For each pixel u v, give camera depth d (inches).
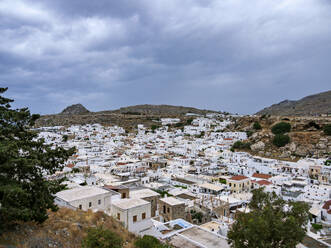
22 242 836.6
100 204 1501.0
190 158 4722.0
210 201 2340.1
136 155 5191.9
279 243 895.1
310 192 2871.6
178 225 1566.2
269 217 884.6
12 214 801.6
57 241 925.2
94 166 4114.2
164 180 3494.1
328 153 4552.2
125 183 2955.2
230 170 3978.8
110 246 861.8
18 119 957.8
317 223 2231.8
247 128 6692.9
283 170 4037.9
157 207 2007.9
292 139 5182.1
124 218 1332.4
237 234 960.3
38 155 924.0
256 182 3235.7
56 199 1454.2
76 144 6363.2
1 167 781.9
